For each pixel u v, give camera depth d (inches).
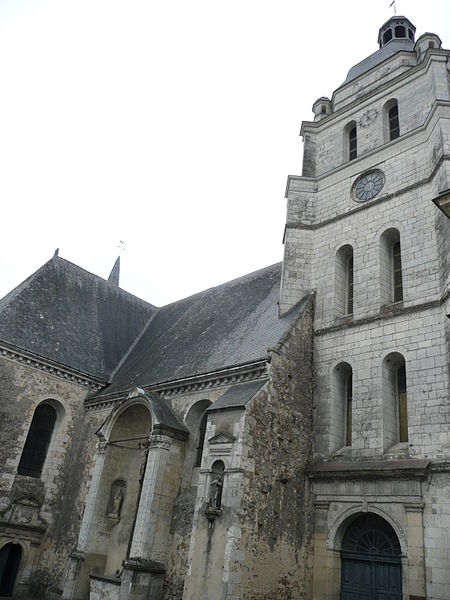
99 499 830.5
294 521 636.1
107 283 1327.5
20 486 902.4
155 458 737.6
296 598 605.0
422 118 834.2
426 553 542.0
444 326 633.6
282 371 700.0
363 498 617.3
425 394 620.1
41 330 1034.1
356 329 730.8
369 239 793.6
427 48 904.9
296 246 878.4
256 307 952.9
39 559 890.1
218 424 647.1
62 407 988.6
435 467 570.6
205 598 553.9
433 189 734.5
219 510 588.7
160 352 1049.5
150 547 686.5
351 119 960.9
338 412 713.6
